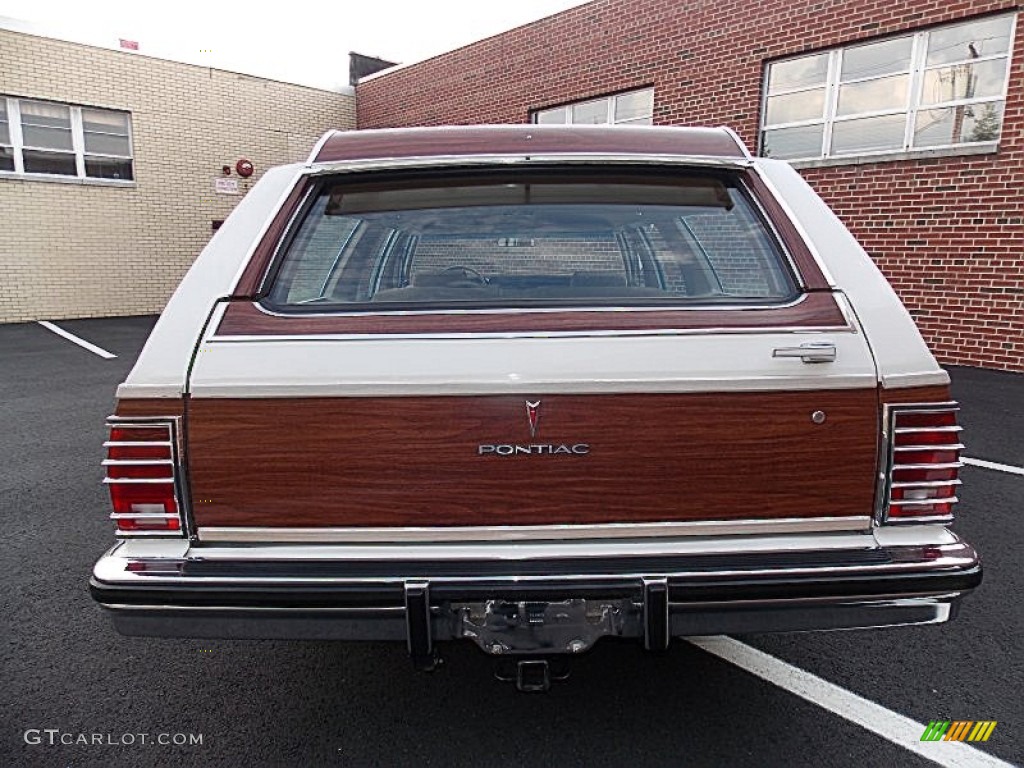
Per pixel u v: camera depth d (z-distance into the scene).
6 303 12.12
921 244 7.86
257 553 1.74
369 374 1.70
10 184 11.91
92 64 12.45
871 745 2.05
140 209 13.30
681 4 9.70
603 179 2.22
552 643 1.73
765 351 1.74
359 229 2.15
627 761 2.00
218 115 13.99
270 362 1.72
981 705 2.23
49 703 2.27
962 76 7.41
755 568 1.70
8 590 3.04
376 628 1.71
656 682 2.37
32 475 4.60
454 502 1.73
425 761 2.01
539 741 2.09
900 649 2.55
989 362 7.50
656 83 10.16
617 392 1.71
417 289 2.12
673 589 1.68
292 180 2.17
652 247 2.18
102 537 3.61
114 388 7.30
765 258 2.00
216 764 2.00
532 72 11.88
